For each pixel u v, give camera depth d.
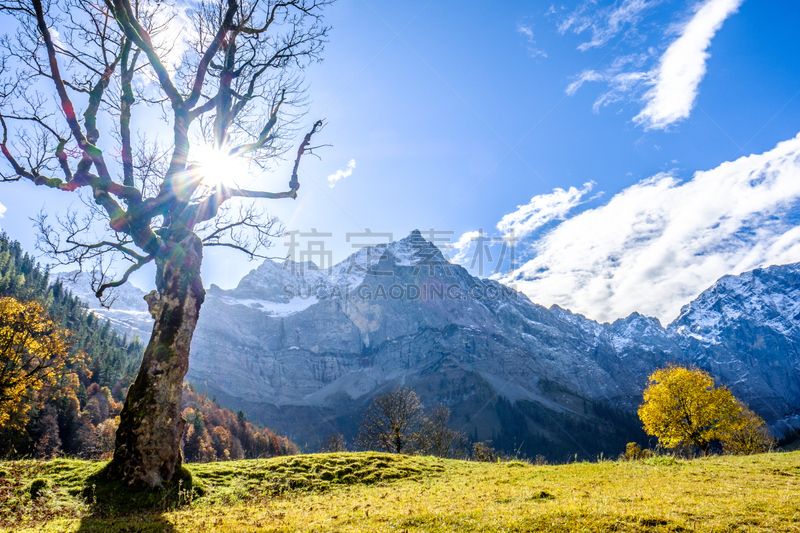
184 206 16.31
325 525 8.84
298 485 15.99
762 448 68.56
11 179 15.78
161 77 15.79
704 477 13.84
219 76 18.48
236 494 14.34
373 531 8.16
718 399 46.41
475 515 8.91
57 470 14.16
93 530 8.89
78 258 17.58
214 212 17.25
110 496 12.66
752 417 68.88
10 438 49.69
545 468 18.44
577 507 8.95
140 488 13.14
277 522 9.53
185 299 15.29
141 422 13.70
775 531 7.32
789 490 11.01
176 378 14.52
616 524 7.86
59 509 11.52
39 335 35.31
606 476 14.94
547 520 8.25
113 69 17.34
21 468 14.04
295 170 18.19
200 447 104.06
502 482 15.29
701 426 47.19
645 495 10.67
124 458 13.55
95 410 90.31
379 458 19.86
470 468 20.09
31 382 33.84
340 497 14.13
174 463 14.15
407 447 51.31
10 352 32.75
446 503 10.97
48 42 14.98
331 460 18.77
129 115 16.64
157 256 15.91
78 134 15.48
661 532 7.48
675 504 9.36
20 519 10.42
